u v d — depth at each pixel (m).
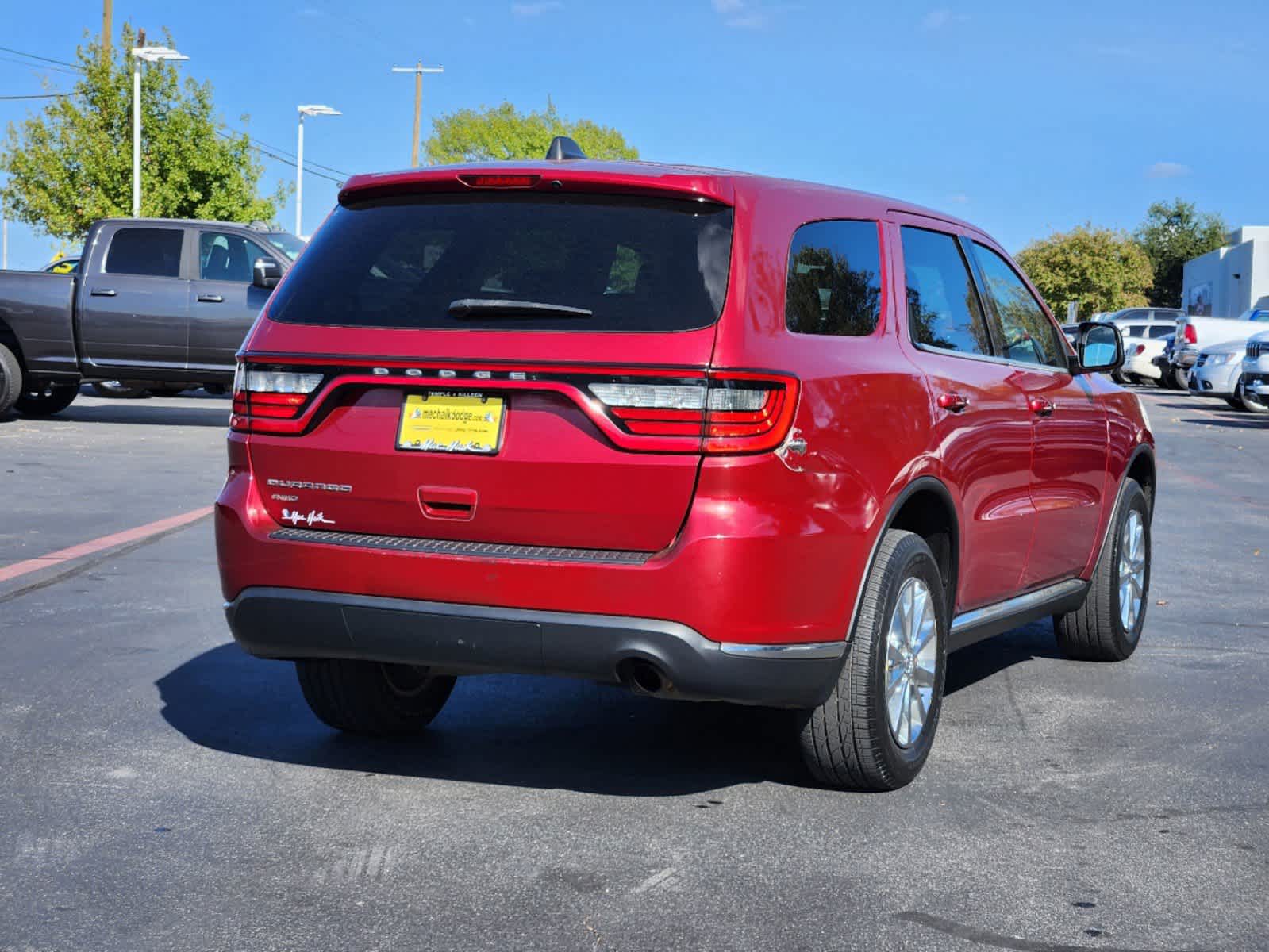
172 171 41.62
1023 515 5.45
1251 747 5.11
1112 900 3.66
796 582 3.98
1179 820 4.30
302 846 3.97
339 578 4.14
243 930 3.39
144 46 41.44
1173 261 93.69
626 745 5.04
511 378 3.96
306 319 4.29
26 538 9.05
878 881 3.76
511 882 3.72
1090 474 6.10
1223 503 12.52
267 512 4.34
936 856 3.96
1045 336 6.09
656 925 3.45
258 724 5.20
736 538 3.84
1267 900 3.68
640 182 4.11
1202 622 7.45
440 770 4.71
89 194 42.12
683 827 4.17
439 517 4.08
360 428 4.17
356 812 4.26
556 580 3.91
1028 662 6.53
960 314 5.26
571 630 3.91
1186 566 9.18
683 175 4.14
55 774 4.58
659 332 3.91
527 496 3.97
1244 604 7.94
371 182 4.41
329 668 4.80
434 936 3.37
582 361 3.90
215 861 3.85
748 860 3.90
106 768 4.65
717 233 4.07
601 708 5.55
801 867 3.85
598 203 4.19
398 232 4.36
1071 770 4.81
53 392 18.44
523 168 4.23
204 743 4.95
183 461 13.54
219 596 7.45
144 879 3.71
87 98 42.44
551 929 3.42
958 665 6.47
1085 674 6.28
